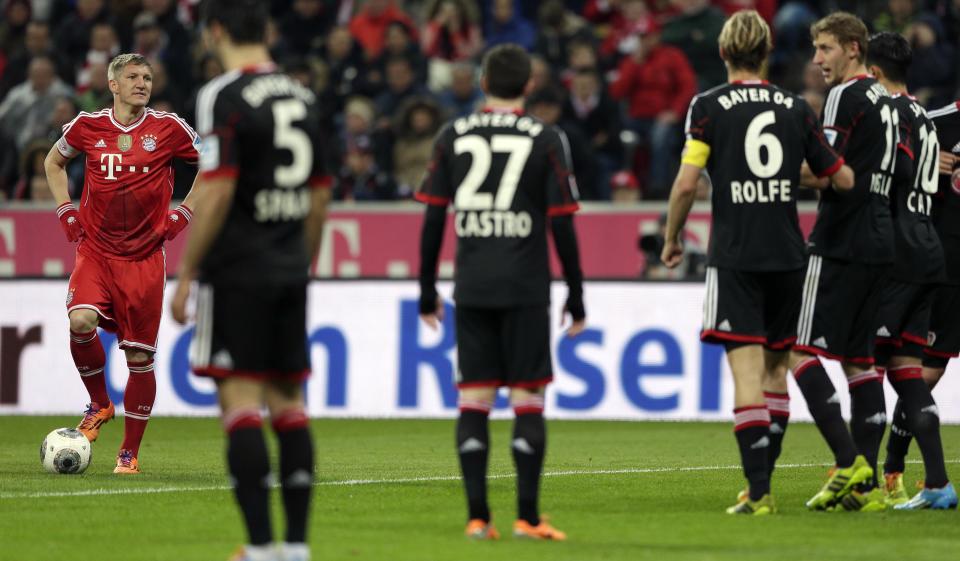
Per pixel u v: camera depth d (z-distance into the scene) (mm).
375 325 49531
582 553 19609
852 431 25406
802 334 24891
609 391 48125
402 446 38406
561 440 40375
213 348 18281
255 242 18297
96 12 68125
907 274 25516
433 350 49094
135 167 30984
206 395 49250
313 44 67188
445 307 49188
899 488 26438
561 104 57938
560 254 20953
